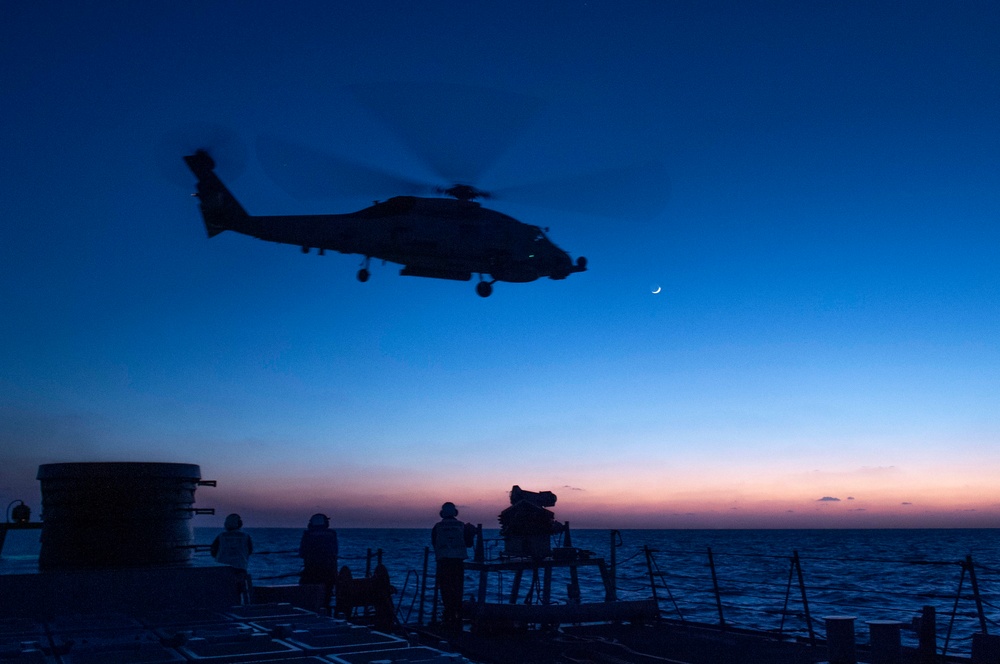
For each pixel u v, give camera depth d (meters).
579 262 19.22
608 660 8.49
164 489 6.15
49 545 5.94
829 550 130.88
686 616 24.75
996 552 112.06
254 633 3.76
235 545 10.62
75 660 3.11
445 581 11.54
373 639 3.62
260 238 17.56
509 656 8.78
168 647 3.40
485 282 18.75
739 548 141.00
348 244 17.23
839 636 6.71
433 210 17.62
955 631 20.67
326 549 11.57
